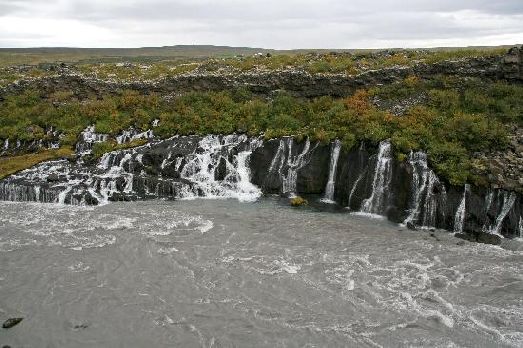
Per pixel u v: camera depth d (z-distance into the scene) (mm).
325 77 53000
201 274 29109
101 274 29109
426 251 32062
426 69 49969
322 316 24984
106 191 43094
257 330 23922
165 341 23172
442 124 41844
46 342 23062
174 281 28344
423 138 40312
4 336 23406
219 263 30438
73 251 32031
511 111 41906
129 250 32156
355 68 54031
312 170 43906
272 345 22844
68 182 44094
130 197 42625
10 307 25781
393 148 39812
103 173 45938
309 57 61344
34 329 23984
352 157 41938
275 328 24062
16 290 27375
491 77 47031
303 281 28250
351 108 47219
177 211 39656
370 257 31219
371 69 52656
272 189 45000
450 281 28172
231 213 39312
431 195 36750
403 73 50750
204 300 26422
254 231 35438
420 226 36812
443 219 36250
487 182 35531
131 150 48344
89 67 69562
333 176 43125
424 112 43625
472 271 29281
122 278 28672
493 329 23859
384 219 38438
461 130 40031
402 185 38250
